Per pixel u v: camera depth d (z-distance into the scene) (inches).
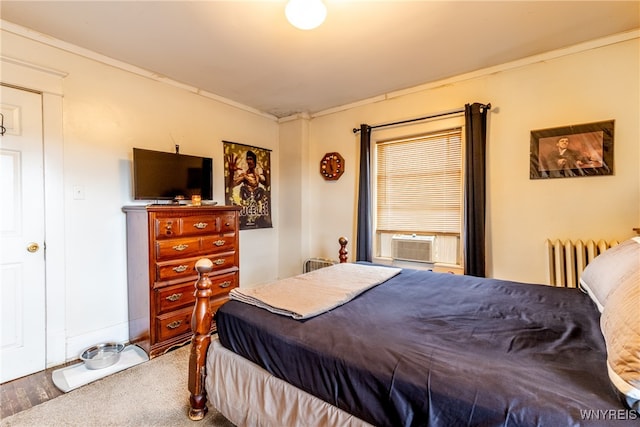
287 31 84.8
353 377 41.2
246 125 148.0
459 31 85.7
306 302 59.6
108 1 71.7
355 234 145.3
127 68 103.5
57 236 87.9
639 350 29.2
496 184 108.3
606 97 90.4
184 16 77.8
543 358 38.9
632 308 35.0
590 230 93.1
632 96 87.0
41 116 85.1
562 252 94.2
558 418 28.7
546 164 99.2
